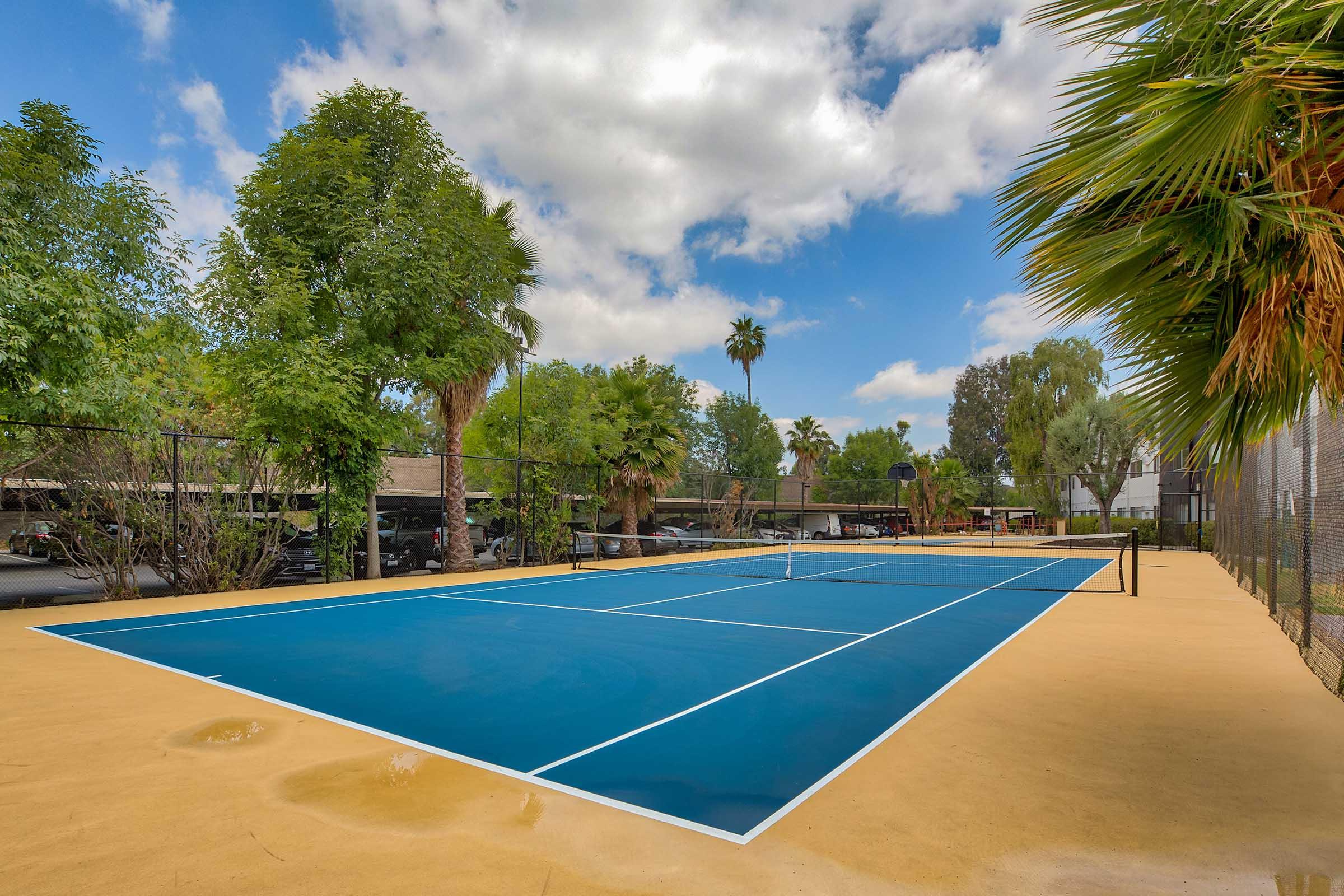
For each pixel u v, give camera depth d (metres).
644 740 4.81
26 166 10.46
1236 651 7.73
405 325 16.09
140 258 11.67
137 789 3.95
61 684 6.44
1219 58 2.88
